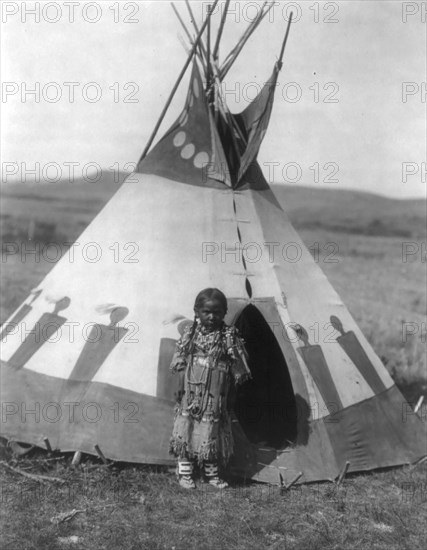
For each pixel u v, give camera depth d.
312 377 5.33
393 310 15.20
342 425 5.34
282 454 5.14
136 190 6.00
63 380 5.28
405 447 5.61
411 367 9.24
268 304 5.43
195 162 5.89
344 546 4.18
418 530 4.47
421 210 51.62
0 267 18.44
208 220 5.68
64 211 39.31
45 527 4.21
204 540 4.15
